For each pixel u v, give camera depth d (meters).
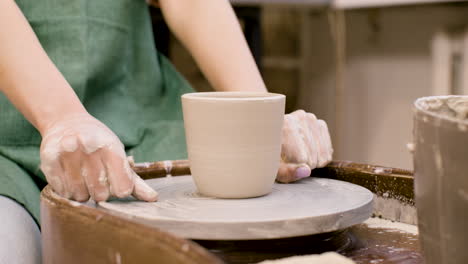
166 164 0.89
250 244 0.63
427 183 0.47
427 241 0.48
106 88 1.21
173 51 2.11
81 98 1.14
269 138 0.69
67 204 0.57
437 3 2.42
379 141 2.81
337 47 2.88
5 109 1.09
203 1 1.13
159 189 0.76
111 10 1.19
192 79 2.15
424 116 0.46
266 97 0.70
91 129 0.69
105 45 1.18
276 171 0.72
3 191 0.94
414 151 0.50
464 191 0.43
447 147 0.44
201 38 1.10
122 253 0.48
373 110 2.80
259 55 1.98
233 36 1.09
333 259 0.43
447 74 2.48
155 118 1.27
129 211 0.63
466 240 0.43
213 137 0.68
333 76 2.94
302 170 0.78
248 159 0.68
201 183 0.71
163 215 0.61
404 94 2.65
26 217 0.91
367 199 0.69
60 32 1.13
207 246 0.63
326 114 3.02
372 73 2.78
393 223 0.77
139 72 1.28
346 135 2.96
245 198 0.70
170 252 0.42
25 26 0.89
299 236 0.64
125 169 0.68
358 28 2.79
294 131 0.80
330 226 0.62
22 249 0.82
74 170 0.68
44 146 0.69
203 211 0.63
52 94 0.80
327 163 0.86
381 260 0.63
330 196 0.71
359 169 0.83
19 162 1.05
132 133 1.18
